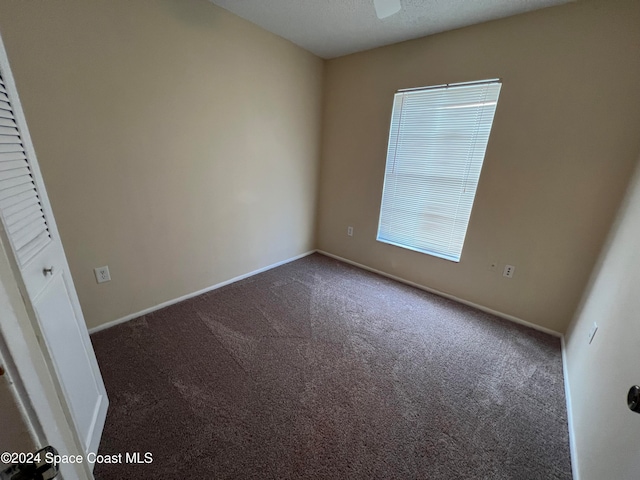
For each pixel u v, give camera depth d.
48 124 1.55
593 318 1.60
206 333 2.02
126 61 1.75
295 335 2.04
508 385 1.68
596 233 1.92
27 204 0.91
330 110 3.19
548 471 1.22
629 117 1.71
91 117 1.69
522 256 2.25
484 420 1.44
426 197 2.69
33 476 0.36
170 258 2.29
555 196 2.03
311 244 3.73
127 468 1.14
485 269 2.45
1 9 1.32
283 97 2.77
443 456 1.25
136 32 1.75
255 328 2.10
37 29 1.43
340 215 3.43
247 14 2.19
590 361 1.43
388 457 1.24
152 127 1.96
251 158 2.66
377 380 1.67
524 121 2.05
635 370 0.94
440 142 2.49
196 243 2.44
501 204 2.27
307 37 2.53
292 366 1.74
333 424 1.38
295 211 3.32
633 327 1.05
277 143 2.86
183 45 1.98
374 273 3.19
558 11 1.81
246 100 2.47
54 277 1.03
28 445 0.36
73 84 1.59
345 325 2.20
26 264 0.86
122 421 1.33
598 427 1.10
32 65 1.45
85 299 1.90
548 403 1.56
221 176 2.46
